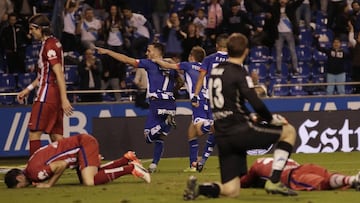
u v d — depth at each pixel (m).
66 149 30.80
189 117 50.97
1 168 46.12
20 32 59.22
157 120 38.59
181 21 61.66
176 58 54.72
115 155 50.97
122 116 51.22
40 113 32.69
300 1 60.62
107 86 56.09
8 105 51.78
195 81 38.69
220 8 60.31
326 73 59.84
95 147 31.14
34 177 30.42
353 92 59.25
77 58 58.53
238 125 24.58
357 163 43.97
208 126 38.62
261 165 27.69
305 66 61.47
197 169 39.25
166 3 63.28
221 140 24.77
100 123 51.00
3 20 61.03
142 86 52.09
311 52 61.91
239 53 24.84
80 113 51.78
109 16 58.72
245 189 27.94
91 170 30.92
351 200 24.69
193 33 57.94
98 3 62.28
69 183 33.03
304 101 52.62
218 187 24.92
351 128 52.31
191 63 38.78
